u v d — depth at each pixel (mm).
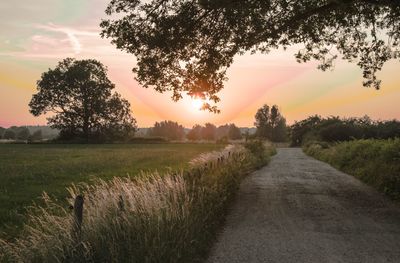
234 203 13570
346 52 19625
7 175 22453
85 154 46594
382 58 19375
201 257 7824
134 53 15852
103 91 98875
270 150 48000
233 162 20406
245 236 9398
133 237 6762
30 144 89375
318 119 99062
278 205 13266
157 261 6488
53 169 26469
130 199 7691
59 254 5848
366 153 24781
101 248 6207
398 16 16484
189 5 15188
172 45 15219
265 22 15234
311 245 8688
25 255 5938
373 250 8336
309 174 23562
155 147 70875
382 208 12789
